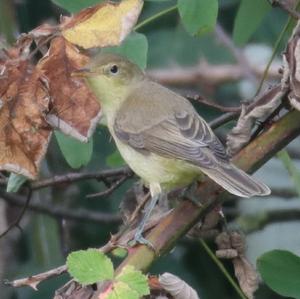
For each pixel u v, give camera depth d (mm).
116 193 14195
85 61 9023
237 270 9789
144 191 10438
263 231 14516
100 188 14273
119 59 10758
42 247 13625
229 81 14406
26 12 14250
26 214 14211
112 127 10719
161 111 10398
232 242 9766
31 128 9008
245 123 9234
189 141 9938
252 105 9203
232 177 9078
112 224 13789
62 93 9016
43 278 8875
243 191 8977
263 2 10211
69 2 9461
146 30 14172
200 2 9039
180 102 10516
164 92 10719
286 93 9062
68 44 8844
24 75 8883
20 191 13367
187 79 14344
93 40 8688
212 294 13773
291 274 8977
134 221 10008
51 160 13594
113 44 8664
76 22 8758
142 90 10727
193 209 8805
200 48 14367
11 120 8961
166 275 8336
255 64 14391
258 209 14211
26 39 8859
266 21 14266
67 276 13555
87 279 7660
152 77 13578
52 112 9039
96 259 7727
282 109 9969
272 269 9000
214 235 9891
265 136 9203
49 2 14242
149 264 8469
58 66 8938
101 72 10719
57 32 8797
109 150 13711
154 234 8578
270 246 15031
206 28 9078
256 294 13320
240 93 14969
